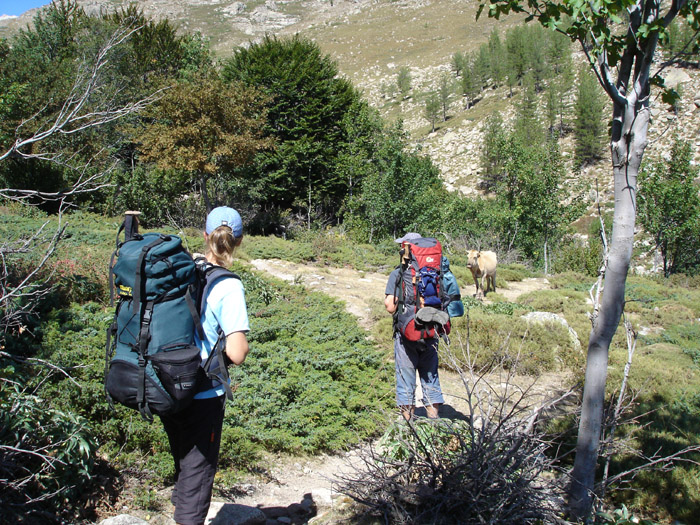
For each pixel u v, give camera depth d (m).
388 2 160.75
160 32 32.94
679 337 12.50
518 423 3.30
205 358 2.56
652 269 31.56
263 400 4.99
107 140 14.74
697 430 5.42
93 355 4.67
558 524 2.91
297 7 183.00
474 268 14.52
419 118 83.06
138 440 3.95
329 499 3.88
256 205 29.86
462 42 117.12
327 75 35.06
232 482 4.06
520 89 80.94
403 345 4.52
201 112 22.16
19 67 19.88
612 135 3.03
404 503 3.05
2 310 4.46
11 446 3.07
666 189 27.06
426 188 28.94
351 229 28.42
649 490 4.10
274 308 8.36
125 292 2.44
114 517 3.15
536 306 14.01
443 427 3.52
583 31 3.05
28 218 14.13
